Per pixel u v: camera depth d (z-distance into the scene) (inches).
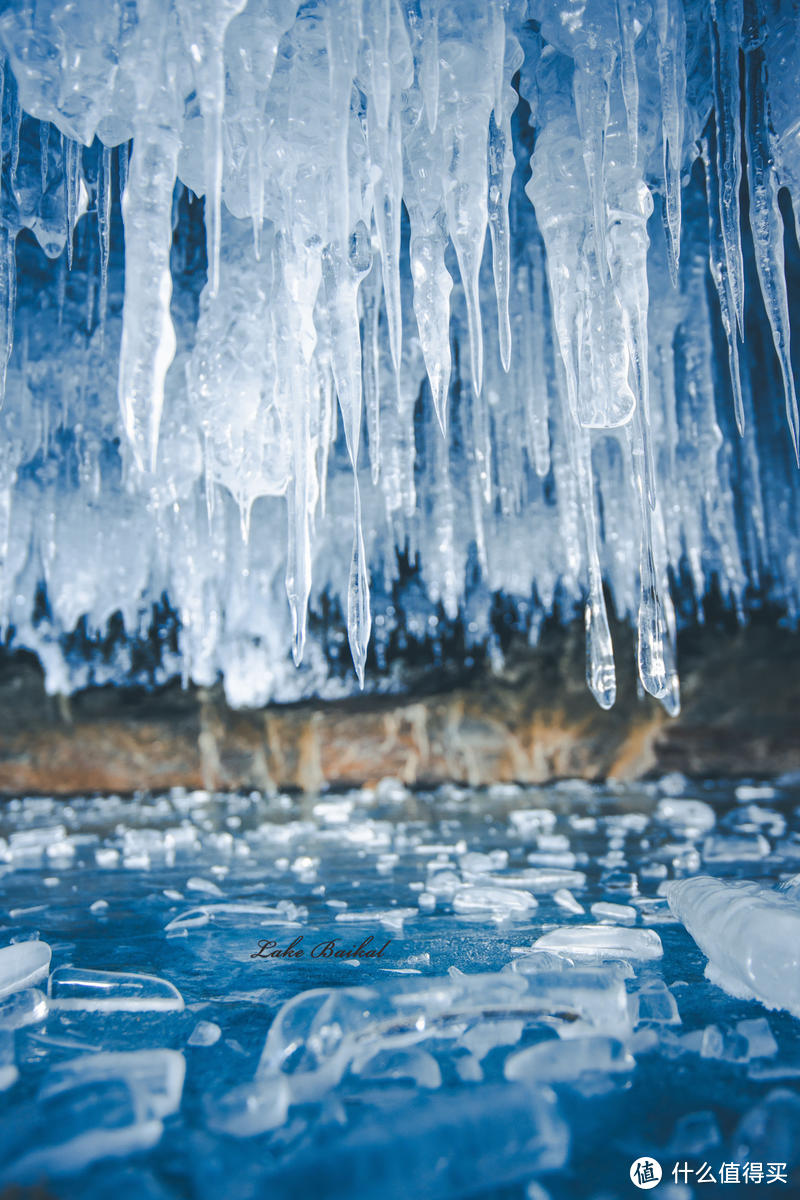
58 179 120.3
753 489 243.9
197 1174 46.9
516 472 201.3
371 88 93.4
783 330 108.7
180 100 95.3
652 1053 62.7
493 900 119.9
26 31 87.8
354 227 114.8
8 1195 44.9
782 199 164.6
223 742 325.1
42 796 304.7
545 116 112.7
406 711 336.2
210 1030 68.7
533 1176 46.3
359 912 116.6
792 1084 56.6
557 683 338.0
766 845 152.4
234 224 139.9
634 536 241.0
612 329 117.3
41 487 233.8
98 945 104.0
